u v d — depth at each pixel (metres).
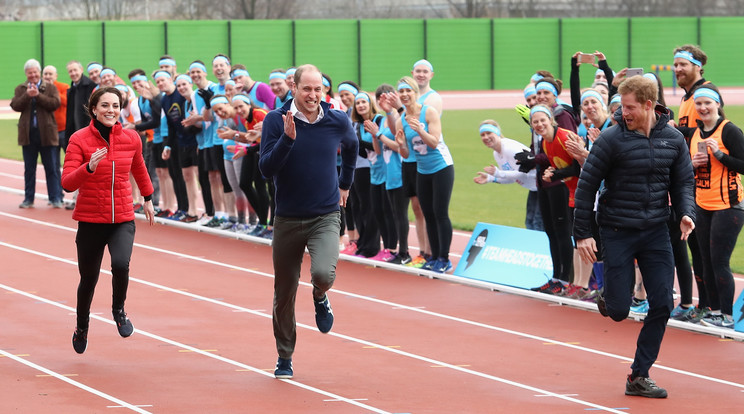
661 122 11.52
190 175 25.14
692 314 15.36
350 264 20.77
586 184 11.55
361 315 16.27
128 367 12.82
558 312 16.44
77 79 27.08
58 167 28.22
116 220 12.89
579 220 11.62
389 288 18.39
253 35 77.75
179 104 24.64
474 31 80.19
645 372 11.56
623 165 11.41
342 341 14.48
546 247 18.12
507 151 18.98
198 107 23.89
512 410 10.98
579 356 13.65
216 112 21.84
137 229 24.97
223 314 16.23
